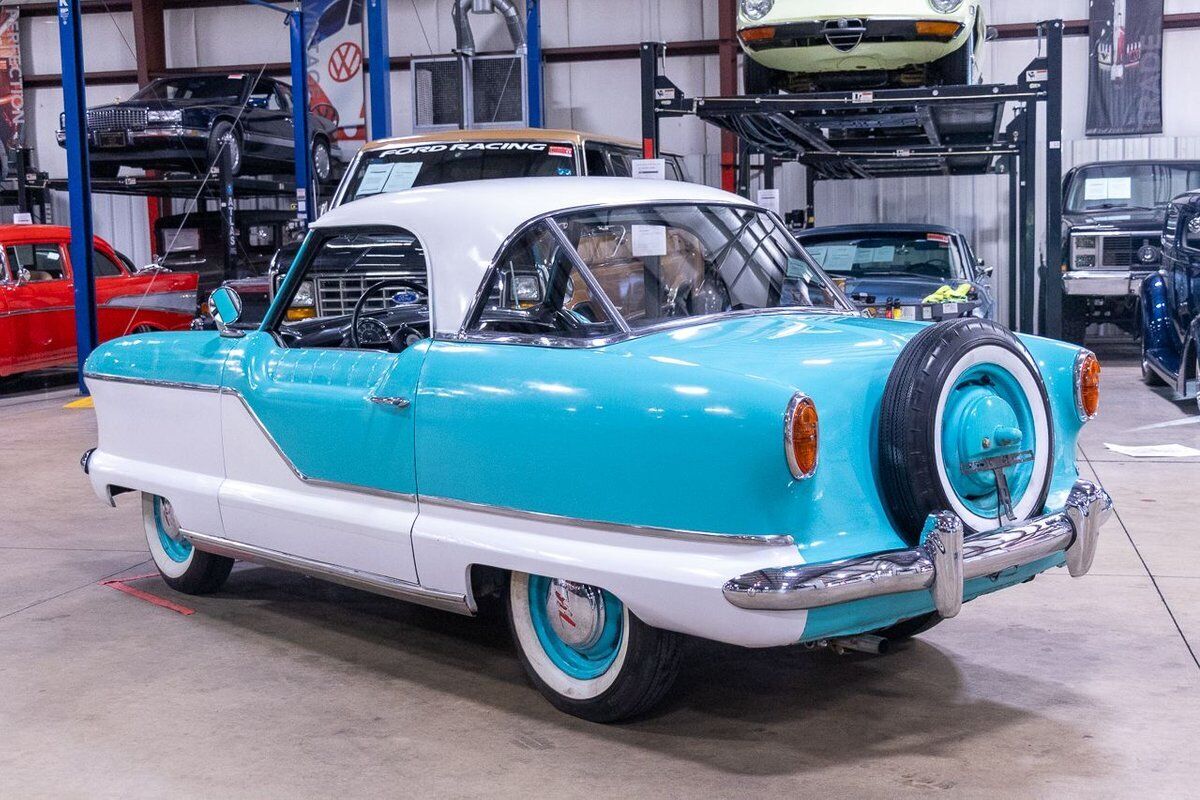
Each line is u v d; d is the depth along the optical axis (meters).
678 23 17.27
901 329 3.59
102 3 18.98
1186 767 3.07
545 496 3.21
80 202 11.35
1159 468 7.03
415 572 3.60
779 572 2.80
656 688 3.28
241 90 14.02
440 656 4.09
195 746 3.33
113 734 3.43
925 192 15.89
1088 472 6.95
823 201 16.28
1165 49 15.70
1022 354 3.33
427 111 16.70
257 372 4.12
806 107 8.62
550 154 8.18
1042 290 15.21
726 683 3.77
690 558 2.95
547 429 3.18
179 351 4.48
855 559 2.89
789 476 2.83
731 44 16.80
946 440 3.11
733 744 3.27
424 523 3.54
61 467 8.00
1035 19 15.91
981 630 4.25
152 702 3.69
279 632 4.39
